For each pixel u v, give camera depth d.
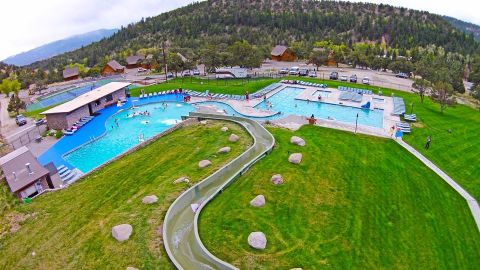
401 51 167.00
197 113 62.12
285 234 30.28
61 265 27.94
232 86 87.00
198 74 115.25
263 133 52.56
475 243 30.69
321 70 115.06
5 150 57.06
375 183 39.31
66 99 102.81
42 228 33.41
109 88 82.62
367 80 90.00
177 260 27.48
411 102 72.69
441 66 98.56
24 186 40.25
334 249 28.81
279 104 73.44
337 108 69.94
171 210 33.44
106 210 35.16
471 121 62.47
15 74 160.12
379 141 51.19
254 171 40.97
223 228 30.98
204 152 46.94
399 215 33.84
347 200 35.84
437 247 29.88
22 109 91.56
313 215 33.16
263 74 107.75
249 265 26.73
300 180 39.16
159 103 79.69
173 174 41.19
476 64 123.69
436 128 57.41
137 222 32.16
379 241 30.11
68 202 37.88
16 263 28.92
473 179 41.44
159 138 55.28
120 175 42.88
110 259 27.81
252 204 34.28
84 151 56.12
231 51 114.56
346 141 50.88
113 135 62.41
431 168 43.59
